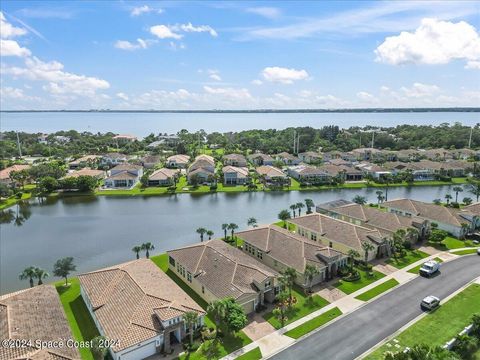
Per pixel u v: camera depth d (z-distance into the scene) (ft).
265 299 149.07
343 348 117.39
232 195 362.12
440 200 331.16
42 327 113.80
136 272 148.97
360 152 583.58
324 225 212.84
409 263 185.47
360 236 193.57
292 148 647.97
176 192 368.68
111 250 217.36
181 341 122.11
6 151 601.62
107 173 466.29
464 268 178.09
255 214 292.81
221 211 303.27
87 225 266.98
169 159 515.91
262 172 427.74
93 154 606.55
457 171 445.78
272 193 370.32
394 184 408.87
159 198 350.23
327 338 123.03
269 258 179.22
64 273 161.58
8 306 118.52
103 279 145.28
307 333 126.31
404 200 262.88
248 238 194.49
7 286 171.01
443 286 159.63
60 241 233.55
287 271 145.48
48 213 299.99
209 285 147.02
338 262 173.06
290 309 141.90
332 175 415.85
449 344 113.29
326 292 155.74
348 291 156.35
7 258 206.28
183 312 120.98
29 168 409.90
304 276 156.56
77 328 129.08
